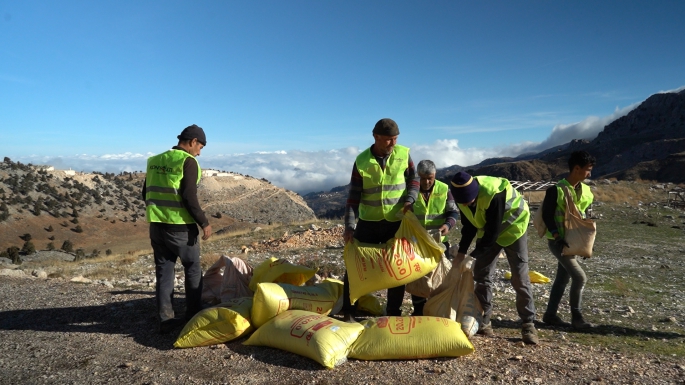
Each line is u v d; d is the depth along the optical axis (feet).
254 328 14.14
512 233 14.19
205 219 15.16
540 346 13.70
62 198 326.03
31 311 17.84
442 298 14.61
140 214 360.07
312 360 12.07
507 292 23.88
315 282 18.21
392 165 14.35
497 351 13.03
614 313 19.63
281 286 14.58
